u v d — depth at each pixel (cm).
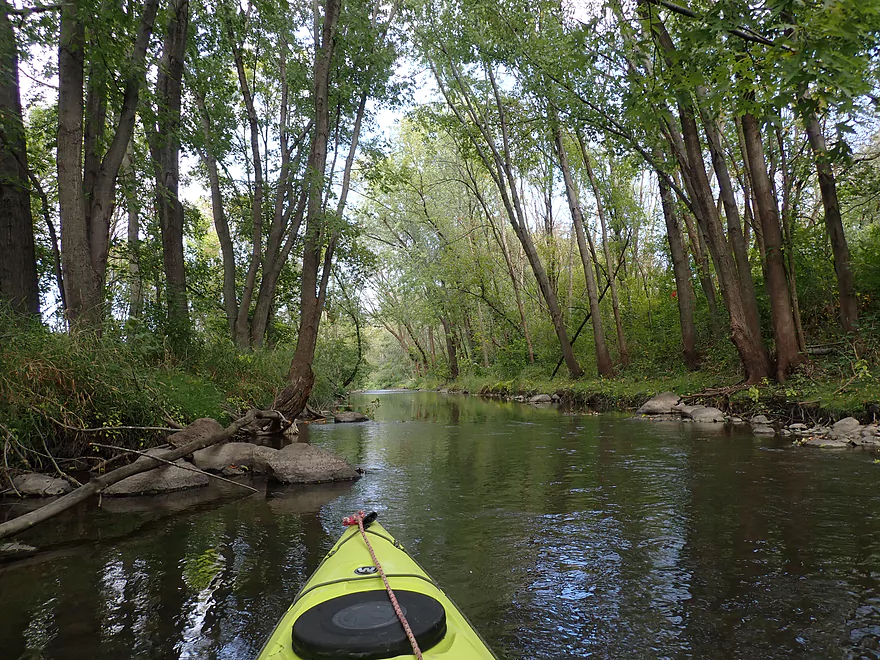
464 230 3253
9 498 621
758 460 774
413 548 454
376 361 6525
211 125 1530
